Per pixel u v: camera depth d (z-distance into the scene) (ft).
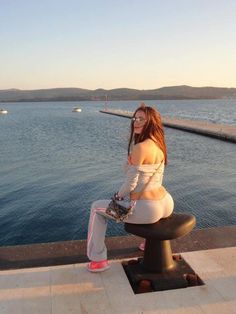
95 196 52.49
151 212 11.04
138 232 11.30
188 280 11.53
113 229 36.42
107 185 59.52
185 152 93.66
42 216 42.83
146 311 10.07
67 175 67.97
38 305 10.34
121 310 10.11
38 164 81.25
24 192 54.75
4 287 11.23
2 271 12.20
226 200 48.57
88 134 156.04
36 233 37.86
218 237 14.79
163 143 11.22
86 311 10.06
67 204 47.96
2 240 36.24
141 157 10.74
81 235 37.27
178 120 199.00
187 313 9.95
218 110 499.92
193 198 49.96
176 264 12.28
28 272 12.10
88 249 12.05
